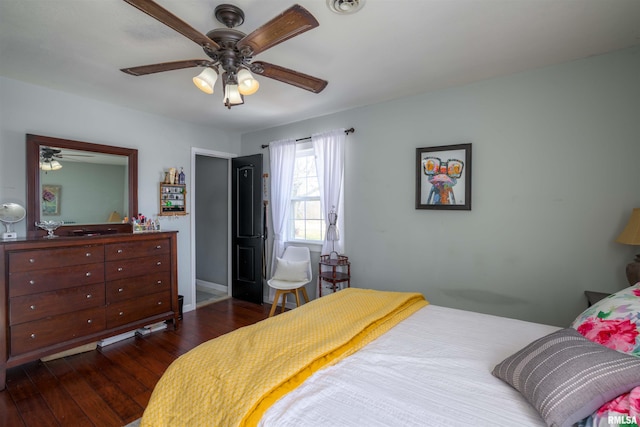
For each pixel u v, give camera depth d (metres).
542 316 2.49
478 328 1.74
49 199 2.82
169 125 3.79
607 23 1.84
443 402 1.08
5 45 2.06
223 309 4.06
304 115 3.71
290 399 1.10
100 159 3.16
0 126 2.57
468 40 2.03
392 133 3.20
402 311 1.99
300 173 4.12
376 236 3.33
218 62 1.74
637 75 2.14
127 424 1.85
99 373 2.42
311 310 1.92
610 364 0.97
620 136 2.20
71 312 2.54
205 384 1.21
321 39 2.00
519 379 1.12
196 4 1.63
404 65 2.39
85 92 2.94
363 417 1.00
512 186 2.60
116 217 3.26
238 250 4.53
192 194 4.04
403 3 1.64
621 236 2.04
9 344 2.22
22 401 2.06
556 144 2.42
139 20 1.78
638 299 1.29
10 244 2.22
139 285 3.03
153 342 3.00
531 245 2.53
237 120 3.91
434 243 2.98
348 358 1.41
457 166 2.82
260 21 1.79
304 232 4.08
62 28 1.86
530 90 2.51
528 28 1.90
